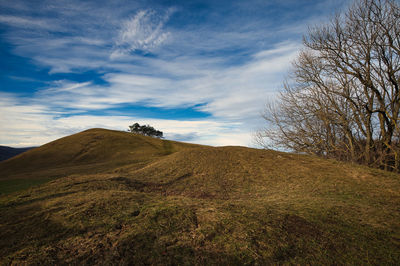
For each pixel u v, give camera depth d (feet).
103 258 14.99
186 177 44.06
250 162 49.90
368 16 48.65
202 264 14.43
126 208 23.50
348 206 25.07
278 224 19.57
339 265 14.25
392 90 49.14
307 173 41.75
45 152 119.03
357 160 54.65
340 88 53.11
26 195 32.83
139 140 147.74
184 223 19.79
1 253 16.08
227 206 24.57
